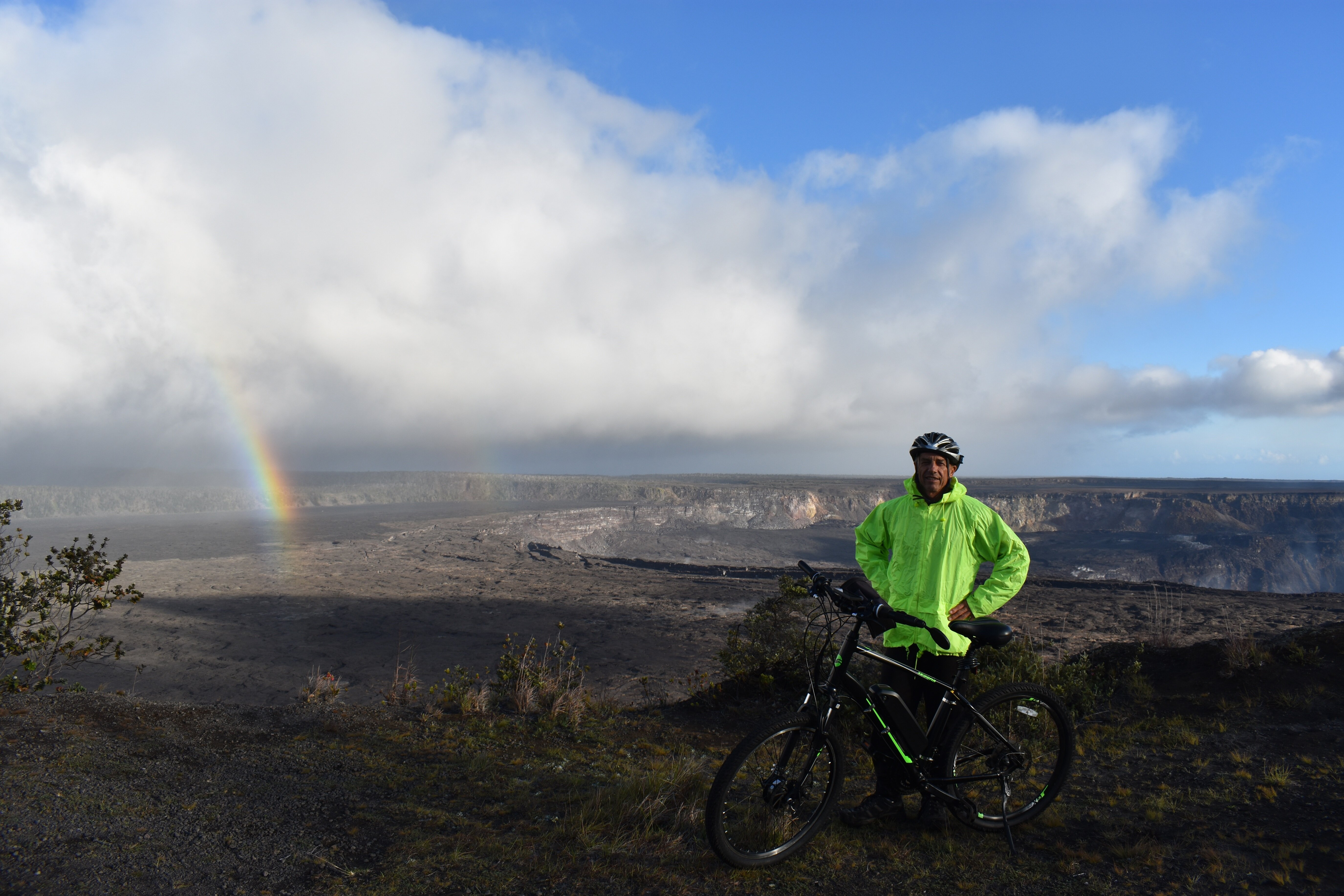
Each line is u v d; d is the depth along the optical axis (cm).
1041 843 361
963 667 368
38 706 523
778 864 331
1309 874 314
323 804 390
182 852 317
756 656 792
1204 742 530
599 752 547
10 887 271
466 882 307
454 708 656
